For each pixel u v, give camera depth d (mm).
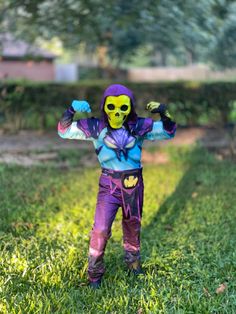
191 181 6820
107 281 3635
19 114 9891
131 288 3535
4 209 5254
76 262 3904
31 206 5453
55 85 9719
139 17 9109
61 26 10234
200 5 9938
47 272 3678
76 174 7289
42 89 9656
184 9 9672
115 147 3340
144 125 3406
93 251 3471
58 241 4457
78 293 3412
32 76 22109
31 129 10055
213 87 10312
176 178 7020
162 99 10094
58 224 4930
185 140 9148
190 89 10219
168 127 3430
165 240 4574
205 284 3557
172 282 3619
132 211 3467
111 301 3295
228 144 8891
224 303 3275
